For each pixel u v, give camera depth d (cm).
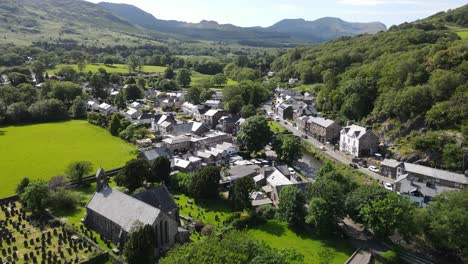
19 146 16975
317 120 19138
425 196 10800
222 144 16212
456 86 15575
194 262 6091
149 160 13500
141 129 18788
